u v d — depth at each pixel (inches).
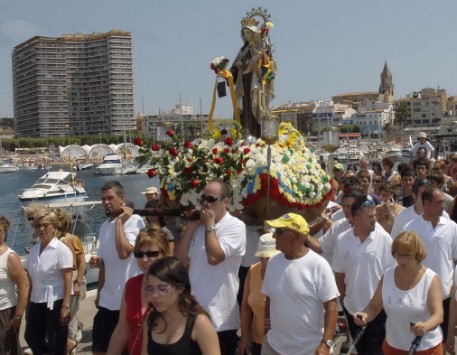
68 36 5994.1
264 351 175.0
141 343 143.3
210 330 127.2
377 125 5885.8
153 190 334.0
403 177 348.8
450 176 427.5
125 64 5935.0
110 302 211.6
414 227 217.6
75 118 6082.7
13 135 6505.9
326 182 269.9
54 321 231.6
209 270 188.9
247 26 300.7
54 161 4379.9
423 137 553.3
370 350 199.6
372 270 202.8
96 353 213.0
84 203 784.9
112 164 3144.7
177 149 250.2
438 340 173.2
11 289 226.2
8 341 225.5
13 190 2541.8
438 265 213.0
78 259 254.1
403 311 172.7
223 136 258.4
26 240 912.9
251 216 251.6
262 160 243.8
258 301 191.3
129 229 214.2
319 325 167.6
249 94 301.3
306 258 167.9
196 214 198.7
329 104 5915.4
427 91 6382.9
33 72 6008.9
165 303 125.6
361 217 203.0
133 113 6028.5
